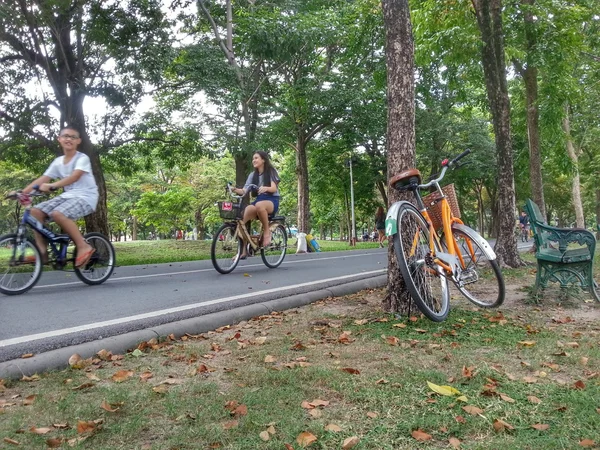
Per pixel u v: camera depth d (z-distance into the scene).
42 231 6.82
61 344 4.12
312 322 4.79
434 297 4.98
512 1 12.04
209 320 4.76
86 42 15.22
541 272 5.86
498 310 5.31
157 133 18.27
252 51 18.27
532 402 2.66
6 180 33.53
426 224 4.83
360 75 23.00
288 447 2.16
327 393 2.83
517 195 39.22
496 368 3.24
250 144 18.53
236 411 2.55
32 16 12.99
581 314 5.17
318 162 32.75
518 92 18.41
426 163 32.97
